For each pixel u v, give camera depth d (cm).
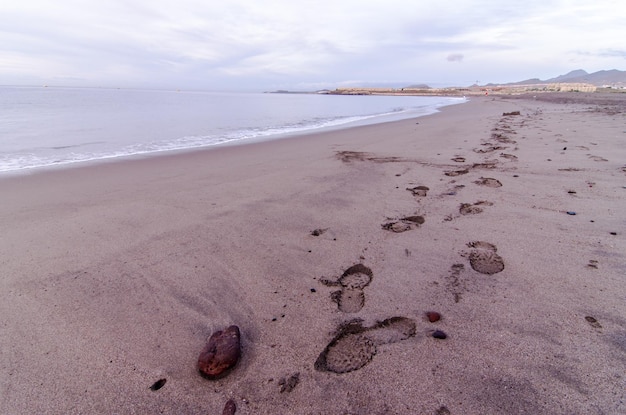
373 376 157
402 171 531
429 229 314
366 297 218
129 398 150
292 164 607
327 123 1497
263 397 148
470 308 202
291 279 240
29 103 2786
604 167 486
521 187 419
